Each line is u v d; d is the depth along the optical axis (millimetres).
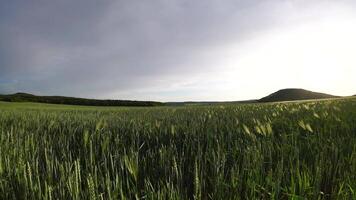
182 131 6742
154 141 5664
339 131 6008
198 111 16344
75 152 4715
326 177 3234
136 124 8039
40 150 4711
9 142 5348
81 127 7820
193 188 3168
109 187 2717
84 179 3227
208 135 5602
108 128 7570
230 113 12617
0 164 3535
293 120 7430
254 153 3809
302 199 2568
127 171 3596
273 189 2785
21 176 3240
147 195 2775
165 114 14289
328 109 11422
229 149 4543
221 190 2832
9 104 55219
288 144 4625
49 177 3109
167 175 3482
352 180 2980
